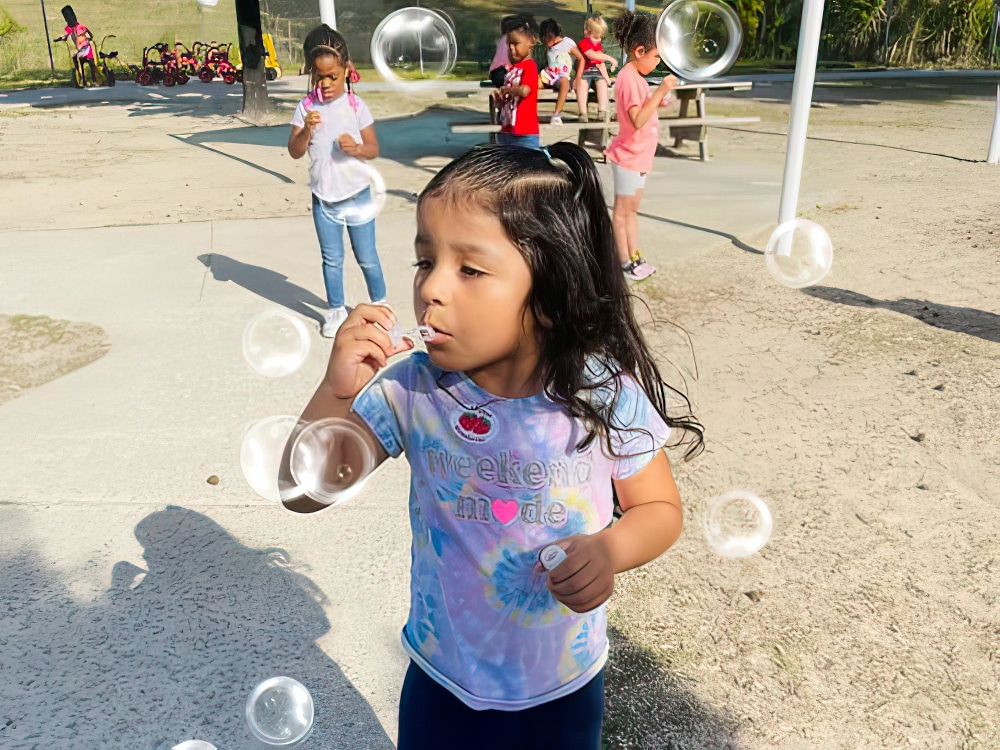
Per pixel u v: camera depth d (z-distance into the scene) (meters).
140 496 3.03
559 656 1.28
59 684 2.18
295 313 4.76
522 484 1.20
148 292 5.11
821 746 2.05
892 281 5.34
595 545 1.14
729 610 2.50
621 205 5.23
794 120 5.30
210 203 7.43
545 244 1.07
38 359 4.16
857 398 3.79
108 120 12.96
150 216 6.98
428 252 1.09
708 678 2.25
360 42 23.05
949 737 2.07
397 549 2.76
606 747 2.03
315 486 1.27
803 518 2.93
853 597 2.55
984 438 3.46
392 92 16.08
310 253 5.92
